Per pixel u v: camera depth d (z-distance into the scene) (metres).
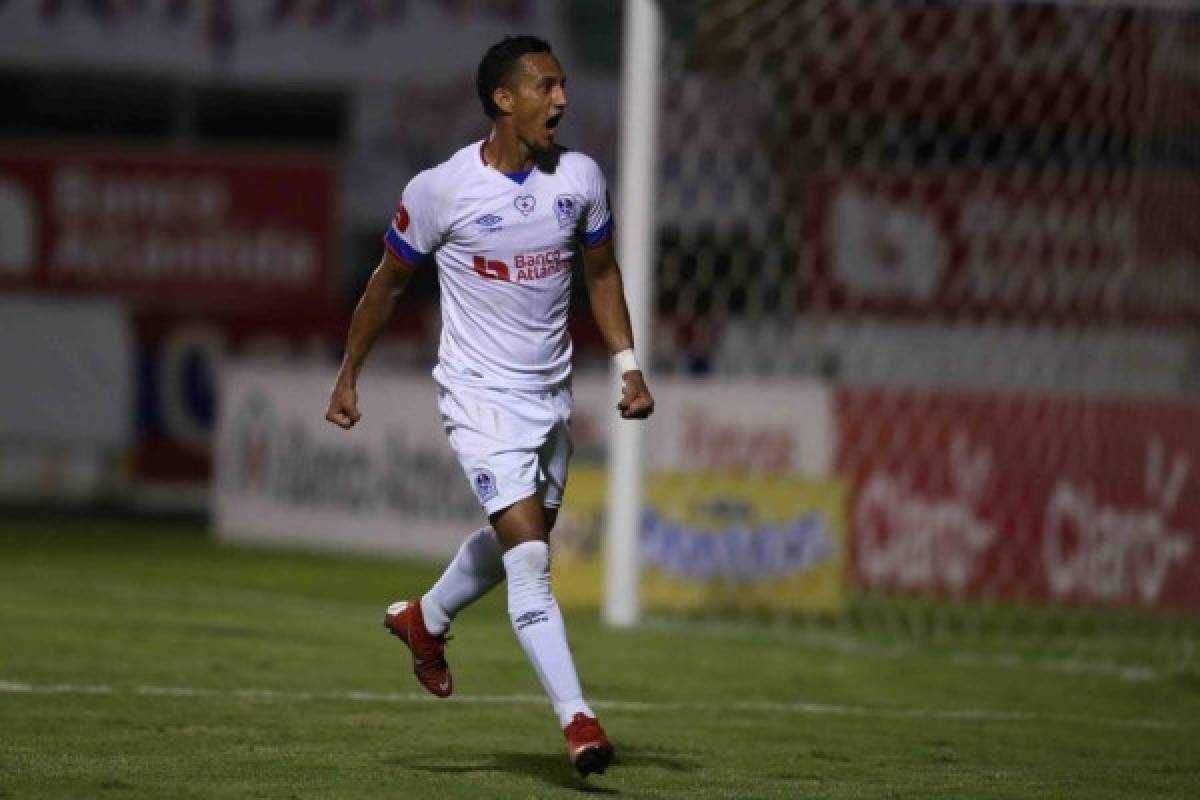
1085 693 29.06
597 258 19.52
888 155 52.94
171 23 70.19
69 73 72.00
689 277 57.19
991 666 31.94
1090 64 43.88
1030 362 50.31
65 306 64.31
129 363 64.00
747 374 57.38
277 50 70.69
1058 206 49.62
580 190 19.00
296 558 49.53
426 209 18.95
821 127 50.78
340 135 75.50
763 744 22.61
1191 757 22.98
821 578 39.03
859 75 48.12
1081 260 47.62
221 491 55.38
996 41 45.88
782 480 39.22
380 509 50.53
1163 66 40.62
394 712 24.09
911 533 42.94
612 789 18.98
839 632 37.03
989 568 42.44
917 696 28.02
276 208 69.94
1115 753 23.09
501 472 18.73
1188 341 43.31
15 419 64.31
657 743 22.36
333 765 19.95
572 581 41.00
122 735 21.64
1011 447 42.41
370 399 51.00
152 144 74.56
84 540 52.47
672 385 44.84
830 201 53.81
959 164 52.28
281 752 20.73
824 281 54.41
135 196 68.94
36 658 28.08
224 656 29.17
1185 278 42.69
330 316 64.12
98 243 68.69
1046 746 23.44
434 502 48.78
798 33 47.16
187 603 37.38
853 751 22.33
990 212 51.88
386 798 18.09
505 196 18.78
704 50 42.34
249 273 69.81
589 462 48.19
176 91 73.75
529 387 19.06
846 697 27.58
